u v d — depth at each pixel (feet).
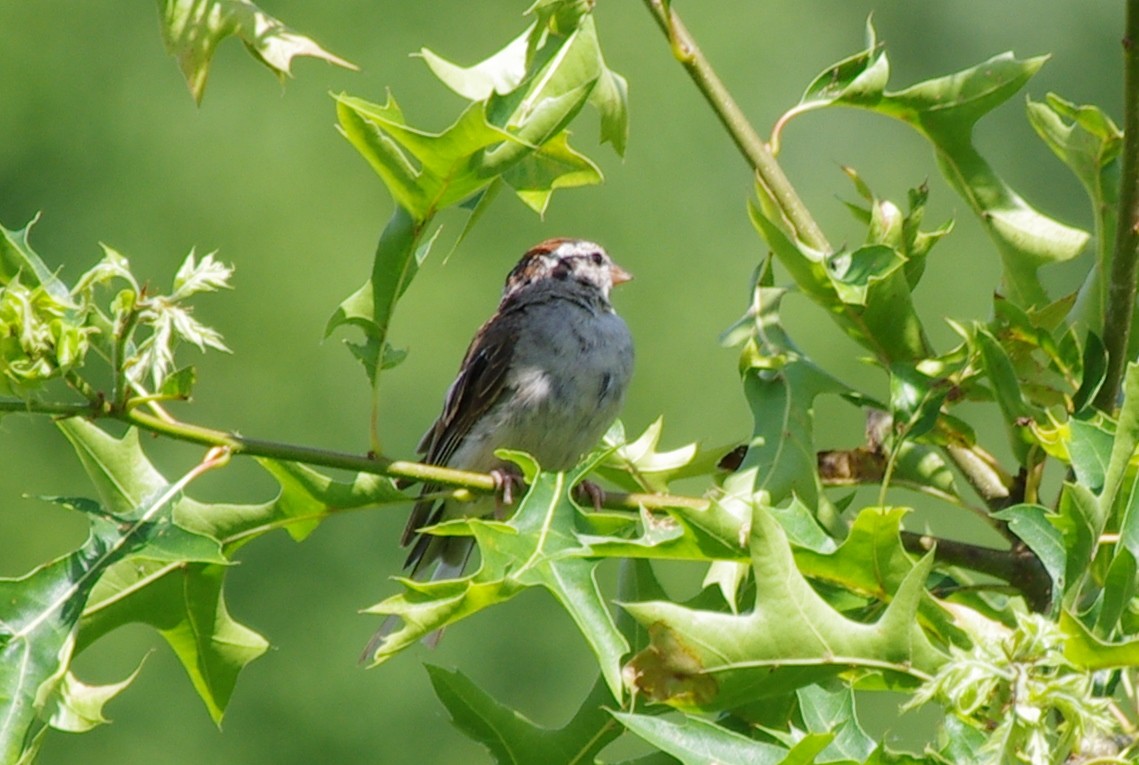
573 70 23.08
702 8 96.84
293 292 92.43
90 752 80.12
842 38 97.30
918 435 22.08
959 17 94.58
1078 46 91.30
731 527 17.95
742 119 24.48
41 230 95.20
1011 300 24.50
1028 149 86.89
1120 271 21.76
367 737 78.13
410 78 98.07
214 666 21.40
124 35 98.58
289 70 20.62
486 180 20.67
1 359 17.61
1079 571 17.44
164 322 17.99
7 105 96.84
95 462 20.43
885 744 15.66
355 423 89.97
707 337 90.84
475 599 17.58
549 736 20.12
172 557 18.74
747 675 16.62
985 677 14.64
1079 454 18.70
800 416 22.79
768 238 22.34
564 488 18.26
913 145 91.66
